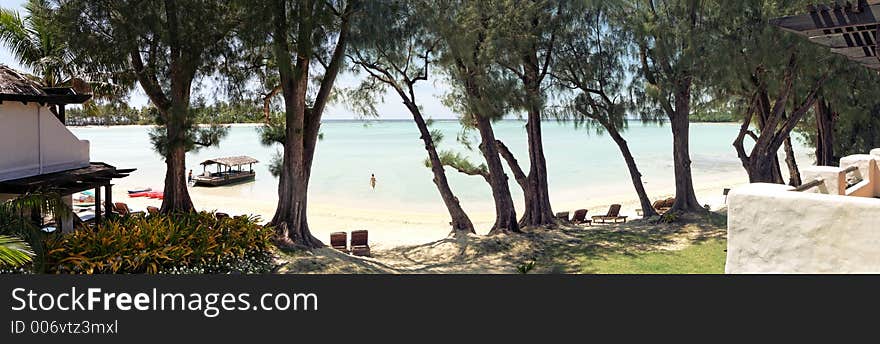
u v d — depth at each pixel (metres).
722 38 15.19
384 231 22.48
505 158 17.95
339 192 35.62
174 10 11.80
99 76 12.28
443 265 13.23
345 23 12.41
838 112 20.33
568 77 16.86
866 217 4.12
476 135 18.17
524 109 14.91
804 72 16.00
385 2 11.99
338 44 12.88
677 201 18.16
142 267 9.30
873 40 5.83
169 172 14.05
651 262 12.46
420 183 39.66
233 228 11.55
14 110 11.12
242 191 38.16
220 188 39.84
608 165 49.91
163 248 9.70
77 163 13.13
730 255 4.92
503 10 14.63
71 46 11.33
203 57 12.12
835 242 4.29
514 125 174.25
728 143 84.12
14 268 7.75
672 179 40.09
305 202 13.25
